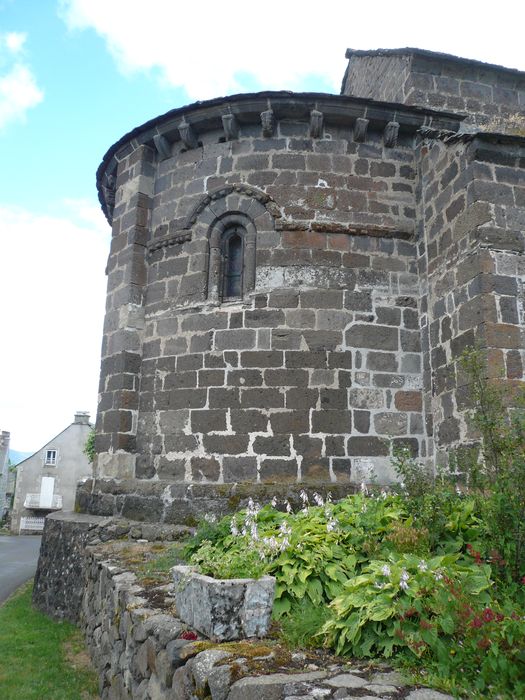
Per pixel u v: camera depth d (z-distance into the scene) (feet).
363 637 12.85
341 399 30.63
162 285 34.35
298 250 32.32
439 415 29.76
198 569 15.69
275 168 33.47
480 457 25.03
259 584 14.23
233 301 32.48
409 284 32.81
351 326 31.60
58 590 32.53
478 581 13.76
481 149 28.60
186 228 34.12
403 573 13.33
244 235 33.42
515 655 10.82
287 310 31.53
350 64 47.60
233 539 18.80
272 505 25.09
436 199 31.60
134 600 17.49
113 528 29.60
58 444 160.45
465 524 17.66
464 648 11.46
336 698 10.25
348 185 33.40
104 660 21.25
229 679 11.12
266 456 29.91
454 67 37.40
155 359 33.40
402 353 31.83
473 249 27.86
